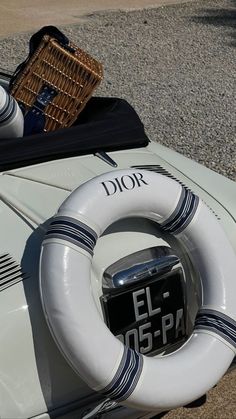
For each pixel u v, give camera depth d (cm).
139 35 694
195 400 162
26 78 196
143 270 157
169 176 195
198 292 166
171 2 845
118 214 157
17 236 157
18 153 179
